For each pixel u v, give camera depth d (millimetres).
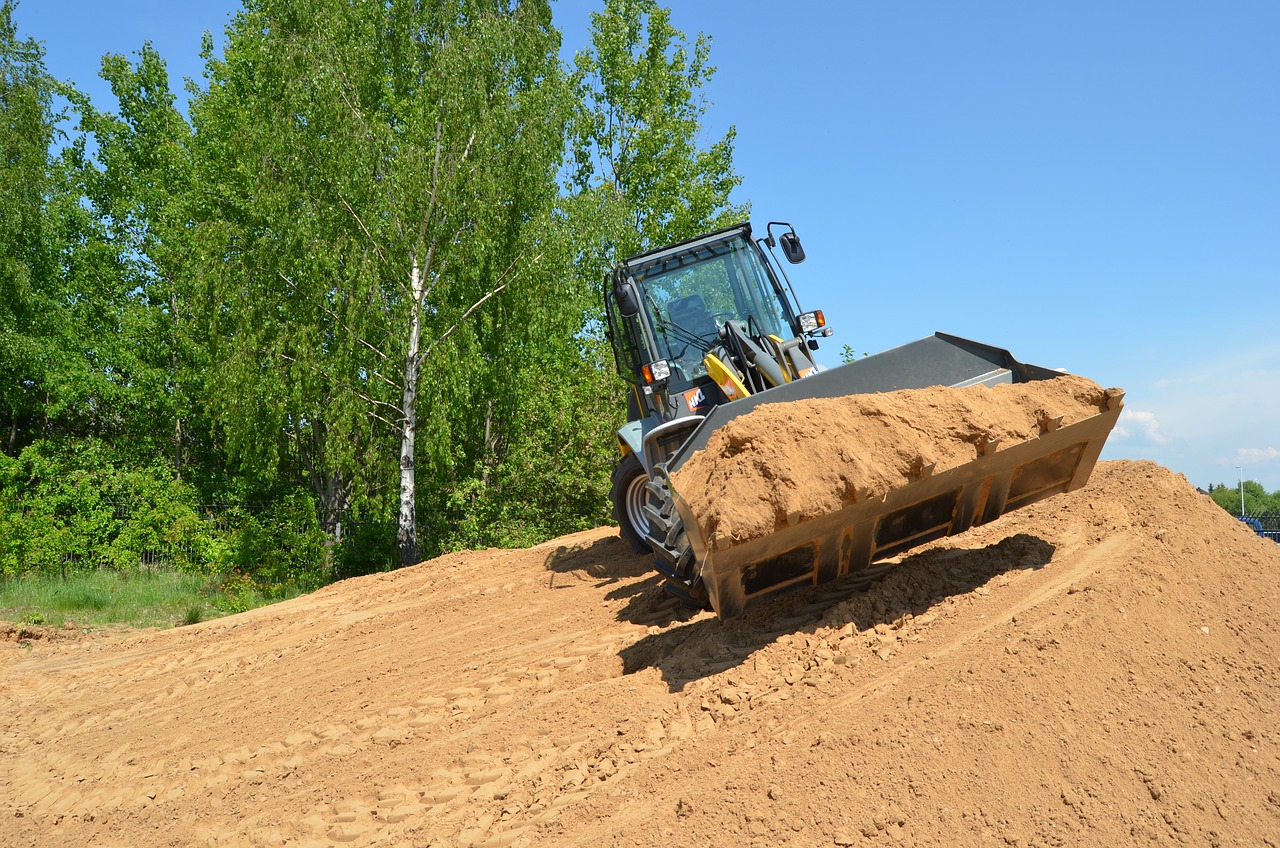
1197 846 3043
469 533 16688
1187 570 4980
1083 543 5605
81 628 11570
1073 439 5016
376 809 4379
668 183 22969
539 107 15445
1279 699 3852
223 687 7582
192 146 21188
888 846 3137
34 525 15484
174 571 15656
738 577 4641
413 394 15289
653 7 23891
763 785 3594
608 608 7426
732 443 4711
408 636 8102
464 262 15109
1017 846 3080
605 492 16453
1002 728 3623
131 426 21000
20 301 19516
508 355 16109
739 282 7395
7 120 20094
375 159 14812
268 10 16672
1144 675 3971
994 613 4707
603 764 4219
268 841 4285
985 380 5395
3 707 7863
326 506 19844
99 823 4980
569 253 15375
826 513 4473
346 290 14680
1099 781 3344
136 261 22016
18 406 20219
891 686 4145
